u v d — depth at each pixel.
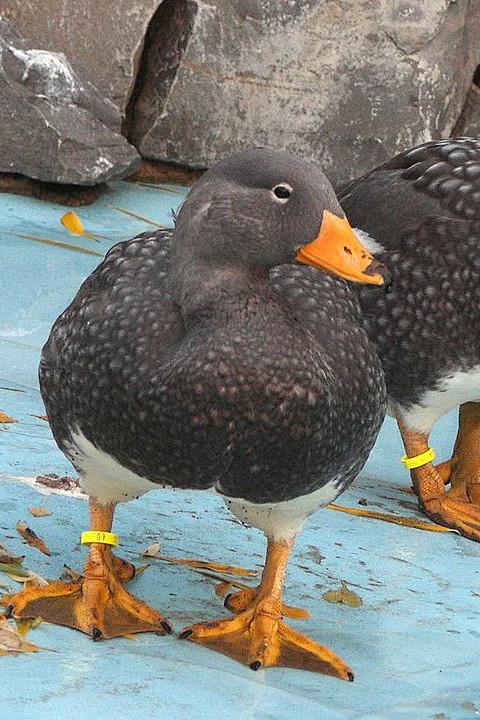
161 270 3.96
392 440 6.79
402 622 4.56
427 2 10.67
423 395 5.54
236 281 3.77
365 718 3.80
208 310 3.74
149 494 5.34
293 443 3.73
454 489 6.05
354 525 5.49
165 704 3.64
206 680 3.84
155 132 10.70
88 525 4.82
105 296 3.94
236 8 10.48
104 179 9.77
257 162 3.77
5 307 7.54
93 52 10.28
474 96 11.31
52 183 9.73
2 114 9.58
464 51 11.16
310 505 4.04
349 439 3.90
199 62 10.57
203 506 5.32
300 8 10.53
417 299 5.34
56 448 5.54
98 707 3.56
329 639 4.33
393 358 5.45
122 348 3.80
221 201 3.75
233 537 5.05
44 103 9.62
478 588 5.00
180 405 3.68
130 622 4.09
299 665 4.04
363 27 10.65
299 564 4.93
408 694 4.00
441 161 5.51
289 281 4.06
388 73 10.76
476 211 5.30
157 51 10.63
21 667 3.73
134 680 3.75
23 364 6.79
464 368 5.39
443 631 4.52
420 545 5.41
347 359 3.91
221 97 10.67
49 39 10.16
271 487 3.84
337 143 10.87
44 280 8.02
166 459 3.79
